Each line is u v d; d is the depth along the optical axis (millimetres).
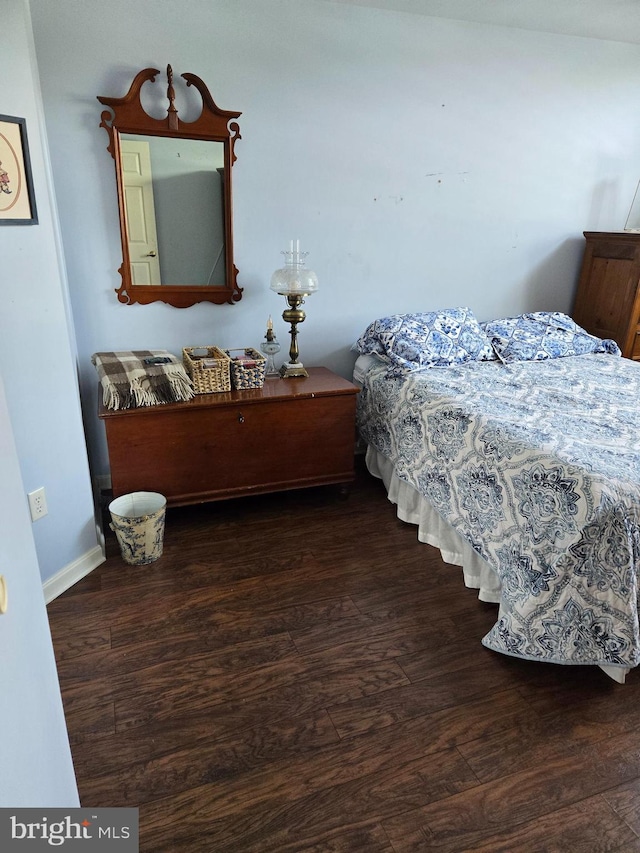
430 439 2361
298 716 1584
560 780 1416
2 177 1679
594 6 2617
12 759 656
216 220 2670
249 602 2051
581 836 1285
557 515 1674
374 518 2660
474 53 2885
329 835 1278
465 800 1362
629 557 1567
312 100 2674
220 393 2473
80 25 2246
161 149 2484
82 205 2451
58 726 941
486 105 3008
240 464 2512
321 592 2117
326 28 2588
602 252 3342
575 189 3379
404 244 3098
